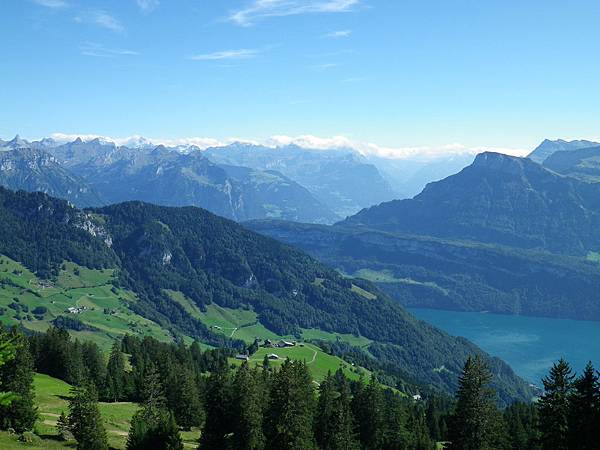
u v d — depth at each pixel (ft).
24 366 311.06
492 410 275.80
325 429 369.91
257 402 335.26
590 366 209.77
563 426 222.89
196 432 442.50
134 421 312.09
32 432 314.14
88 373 519.19
